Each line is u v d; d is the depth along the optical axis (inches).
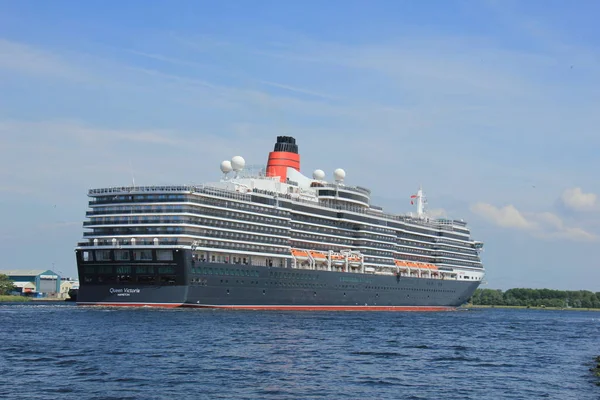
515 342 5029.5
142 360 3427.7
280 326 5290.4
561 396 2869.1
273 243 7711.6
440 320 7377.0
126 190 6919.3
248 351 3809.1
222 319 5684.1
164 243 6702.8
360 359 3700.8
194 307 6761.8
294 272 7780.5
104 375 3034.0
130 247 6717.5
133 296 6776.6
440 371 3420.3
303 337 4603.8
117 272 6801.2
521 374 3405.5
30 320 5428.2
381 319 6909.5
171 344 4013.3
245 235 7367.1
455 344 4670.3
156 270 6688.0
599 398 2842.0
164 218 6776.6
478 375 3339.1
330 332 5059.1
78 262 6958.7
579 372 3516.2
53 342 4062.5
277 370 3243.1
